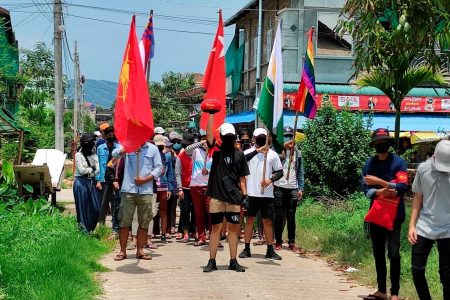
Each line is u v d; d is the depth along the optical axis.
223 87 10.68
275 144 10.58
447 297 6.22
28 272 7.03
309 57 10.96
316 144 15.01
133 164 9.22
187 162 11.58
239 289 7.46
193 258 9.63
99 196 11.37
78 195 10.85
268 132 10.03
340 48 24.53
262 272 8.62
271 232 9.78
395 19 9.63
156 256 9.77
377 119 23.41
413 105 23.86
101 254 9.71
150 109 8.90
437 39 9.48
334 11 24.48
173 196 12.12
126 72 8.87
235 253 8.67
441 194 6.21
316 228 12.30
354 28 9.66
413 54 9.98
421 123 23.36
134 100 8.78
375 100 23.66
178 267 8.80
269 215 9.73
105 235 11.43
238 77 33.41
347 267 9.12
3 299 6.05
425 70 11.77
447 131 22.78
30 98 34.69
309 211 13.95
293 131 10.70
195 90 52.53
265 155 9.66
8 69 31.89
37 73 39.03
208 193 8.60
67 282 6.69
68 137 44.75
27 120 32.06
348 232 11.53
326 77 24.33
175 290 7.33
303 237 11.54
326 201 14.67
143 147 9.23
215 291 7.32
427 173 6.27
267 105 10.45
